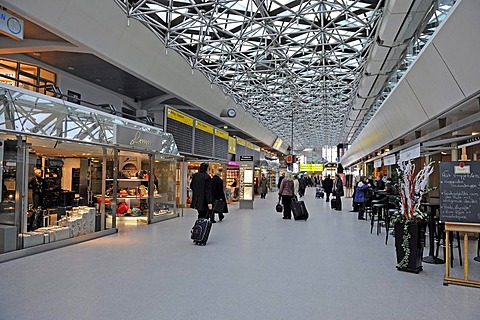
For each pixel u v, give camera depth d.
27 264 5.83
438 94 7.59
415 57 8.26
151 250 7.00
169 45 12.37
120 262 6.00
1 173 6.15
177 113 16.61
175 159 13.11
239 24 13.31
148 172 11.24
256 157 34.19
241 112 24.98
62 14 8.17
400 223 5.80
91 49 9.75
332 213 15.15
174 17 12.21
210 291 4.53
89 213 8.35
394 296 4.45
